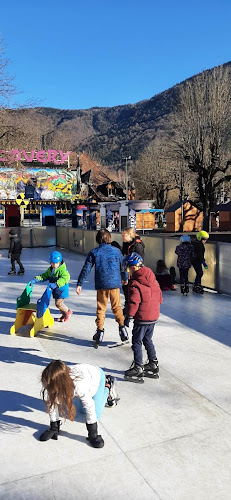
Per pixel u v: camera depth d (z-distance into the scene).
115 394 3.94
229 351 5.46
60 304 6.95
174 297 8.73
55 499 2.70
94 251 5.72
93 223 37.84
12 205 35.38
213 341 5.88
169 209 43.34
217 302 8.22
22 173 35.75
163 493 2.74
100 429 3.55
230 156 37.56
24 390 4.36
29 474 2.96
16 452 3.24
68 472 2.97
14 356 5.41
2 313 7.77
